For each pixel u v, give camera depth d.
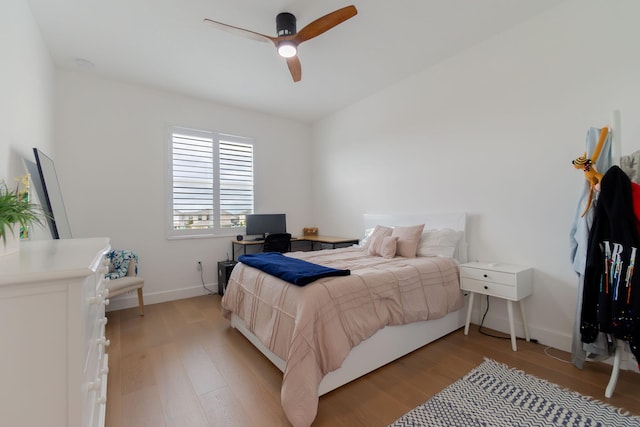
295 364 1.55
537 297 2.44
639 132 1.94
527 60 2.47
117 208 3.42
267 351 2.15
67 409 0.79
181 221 3.87
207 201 4.08
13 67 1.76
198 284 3.98
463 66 2.92
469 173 2.90
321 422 1.53
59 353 0.79
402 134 3.58
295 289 1.84
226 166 4.26
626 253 1.61
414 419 1.54
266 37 2.20
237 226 4.35
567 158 2.27
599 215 1.75
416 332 2.30
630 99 1.98
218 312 3.28
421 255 2.92
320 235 5.02
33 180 2.12
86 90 3.23
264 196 4.66
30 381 0.76
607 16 2.06
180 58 2.94
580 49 2.19
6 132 1.64
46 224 2.19
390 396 1.74
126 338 2.58
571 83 2.23
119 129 3.42
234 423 1.53
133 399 1.72
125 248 3.47
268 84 3.58
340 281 1.89
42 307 0.77
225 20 2.37
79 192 3.20
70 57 2.90
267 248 4.04
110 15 2.29
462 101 2.94
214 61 3.01
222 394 1.78
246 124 4.46
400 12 2.31
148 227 3.62
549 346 2.35
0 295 0.73
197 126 3.99
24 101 1.99
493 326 2.71
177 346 2.43
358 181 4.26
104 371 1.41
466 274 2.58
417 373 1.99
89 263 0.88
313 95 3.96
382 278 2.09
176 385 1.87
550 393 1.74
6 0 1.65
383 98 3.81
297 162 5.04
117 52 2.82
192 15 2.30
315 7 2.22
